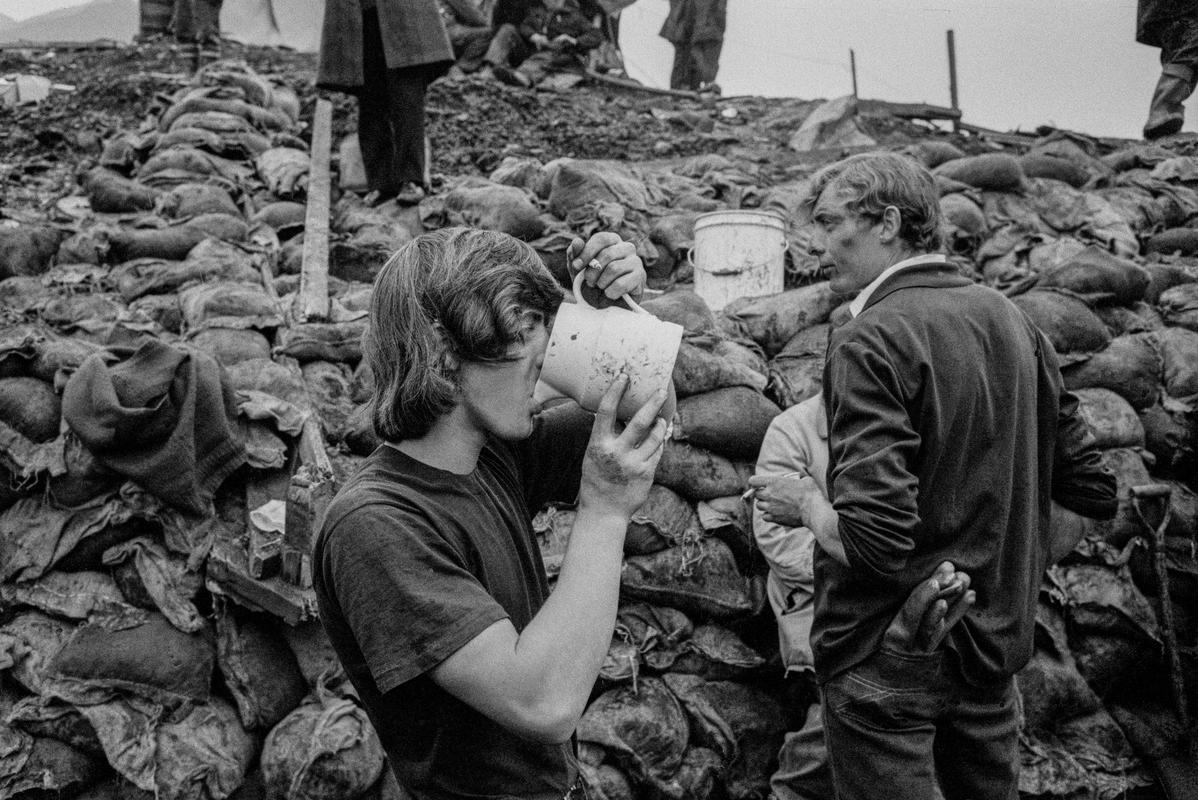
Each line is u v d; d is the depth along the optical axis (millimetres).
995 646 1696
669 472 2857
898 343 1676
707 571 2768
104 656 2379
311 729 2344
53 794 2305
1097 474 1952
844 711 1740
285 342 3336
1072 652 2979
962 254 4738
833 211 1896
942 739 1785
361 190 5301
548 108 7797
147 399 2611
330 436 3029
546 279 1227
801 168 6656
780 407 3125
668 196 5266
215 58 8609
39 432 2766
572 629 1049
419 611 1041
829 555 1795
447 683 1032
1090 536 3100
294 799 2258
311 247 4188
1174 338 3586
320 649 2525
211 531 2594
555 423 1421
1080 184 5641
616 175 4949
